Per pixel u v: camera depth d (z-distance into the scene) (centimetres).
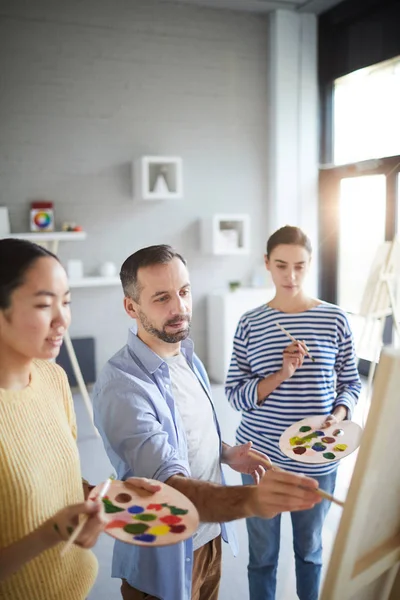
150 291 119
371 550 76
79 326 472
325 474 160
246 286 524
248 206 518
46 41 440
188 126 489
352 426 144
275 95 504
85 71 453
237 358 178
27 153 444
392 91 446
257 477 129
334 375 170
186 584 114
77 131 456
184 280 122
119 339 484
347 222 506
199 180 498
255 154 516
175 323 120
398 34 428
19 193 444
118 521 84
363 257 495
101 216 470
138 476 107
